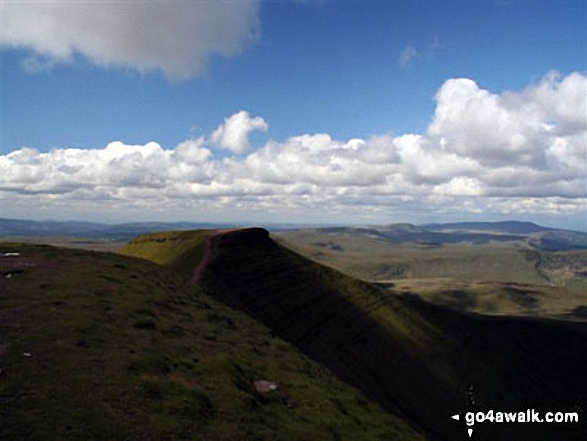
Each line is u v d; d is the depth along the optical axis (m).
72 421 19.53
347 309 129.00
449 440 87.00
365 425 31.89
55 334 30.17
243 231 140.12
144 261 76.94
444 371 122.94
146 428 20.42
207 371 30.27
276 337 56.22
